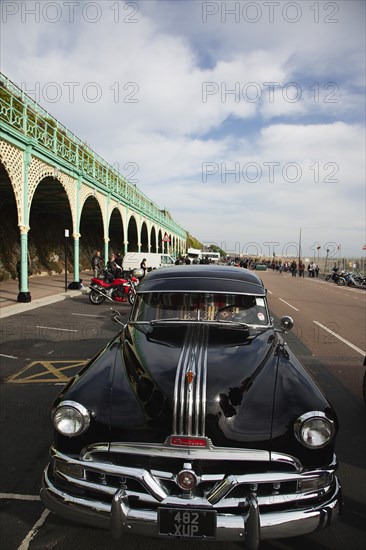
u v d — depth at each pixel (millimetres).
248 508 2137
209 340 3092
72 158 16641
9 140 11031
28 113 14336
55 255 27688
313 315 11891
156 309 3652
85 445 2406
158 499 2180
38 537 2539
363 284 27453
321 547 2475
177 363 2688
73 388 2627
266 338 3312
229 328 3404
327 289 23438
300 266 41000
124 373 2795
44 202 22375
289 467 2314
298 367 2918
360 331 9359
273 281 30406
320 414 2324
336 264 38625
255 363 2777
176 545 2488
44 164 13484
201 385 2438
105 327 9188
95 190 19406
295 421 2336
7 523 2660
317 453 2336
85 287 17984
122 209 25172
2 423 4145
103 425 2400
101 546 2471
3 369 6027
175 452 2287
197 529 2139
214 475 2266
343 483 3092
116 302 13719
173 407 2359
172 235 60344
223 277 3920
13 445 3672
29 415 4348
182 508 2154
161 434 2334
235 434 2307
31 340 7859
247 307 3633
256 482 2207
